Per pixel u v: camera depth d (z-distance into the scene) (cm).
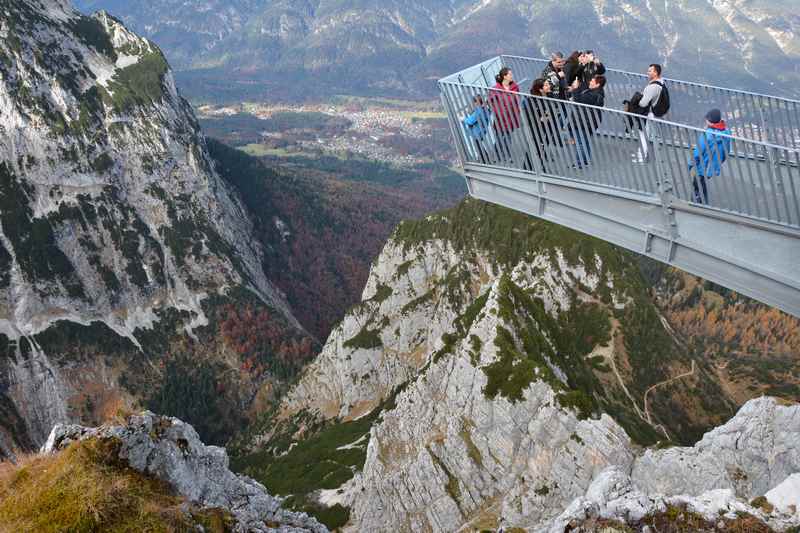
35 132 19800
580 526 2138
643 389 11400
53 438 1873
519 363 6625
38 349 17912
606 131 1967
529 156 2222
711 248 1825
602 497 2330
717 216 1773
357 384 14862
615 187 1997
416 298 15225
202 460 2144
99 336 19125
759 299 1781
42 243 18962
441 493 6612
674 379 11606
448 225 15412
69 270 19350
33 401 17362
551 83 2233
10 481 1714
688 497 2197
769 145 1573
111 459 1791
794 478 2209
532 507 5794
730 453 4438
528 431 6278
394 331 14975
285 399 16575
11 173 19125
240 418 19788
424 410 7650
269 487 10894
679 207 1852
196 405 19400
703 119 2217
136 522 1625
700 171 1791
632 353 11806
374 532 7262
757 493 4231
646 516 2131
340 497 8606
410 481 6900
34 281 18488
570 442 5725
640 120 1870
